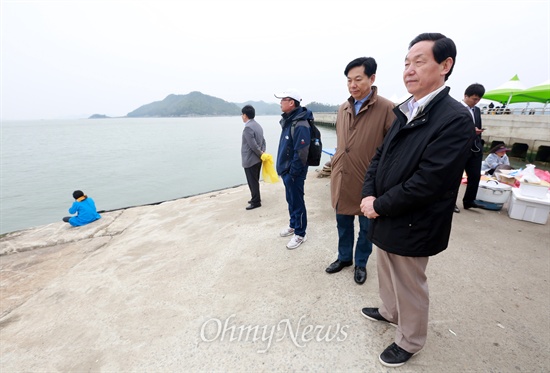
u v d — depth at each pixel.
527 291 2.39
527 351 1.79
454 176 1.32
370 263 2.91
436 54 1.33
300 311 2.27
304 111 2.97
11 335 2.40
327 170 6.80
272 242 3.54
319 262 2.98
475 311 2.16
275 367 1.79
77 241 4.50
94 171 14.86
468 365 1.69
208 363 1.87
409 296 1.59
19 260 3.93
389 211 1.46
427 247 1.44
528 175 3.88
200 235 4.05
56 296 2.93
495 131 16.33
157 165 16.14
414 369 1.68
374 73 2.12
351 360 1.79
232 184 12.07
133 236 4.44
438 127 1.33
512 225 3.76
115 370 1.90
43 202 10.25
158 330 2.23
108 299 2.75
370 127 2.22
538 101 17.12
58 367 1.99
